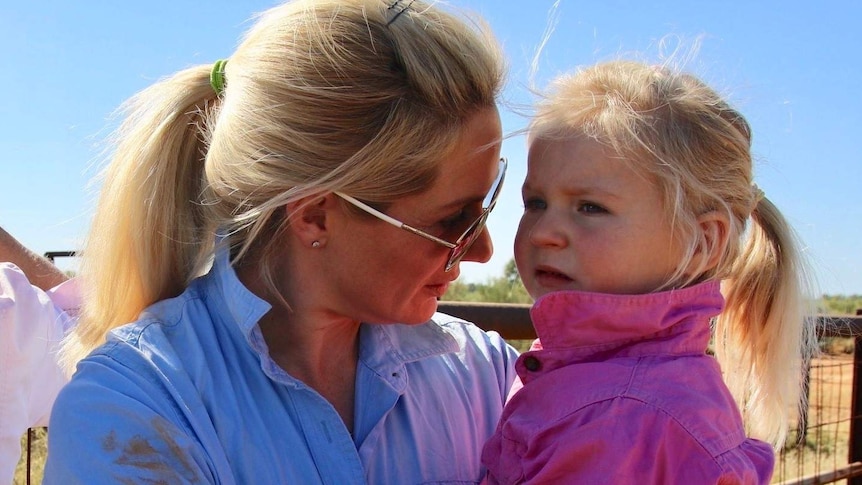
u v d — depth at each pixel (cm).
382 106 129
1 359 184
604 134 144
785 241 168
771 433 170
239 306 132
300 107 129
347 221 134
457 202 136
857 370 408
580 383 143
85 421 116
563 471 138
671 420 133
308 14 132
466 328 174
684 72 160
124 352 124
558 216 148
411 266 136
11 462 189
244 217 134
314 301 139
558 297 146
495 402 165
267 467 125
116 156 148
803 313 171
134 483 112
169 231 146
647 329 144
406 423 145
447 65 130
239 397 129
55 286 229
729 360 174
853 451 409
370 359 146
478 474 154
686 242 145
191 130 146
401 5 134
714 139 149
